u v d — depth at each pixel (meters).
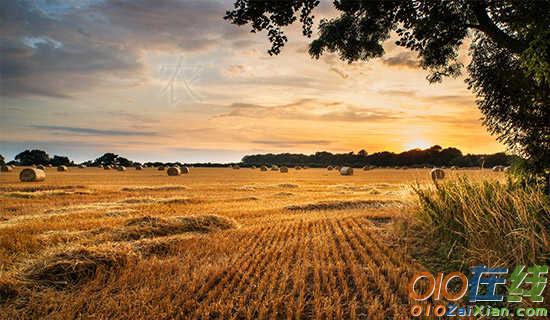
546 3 5.78
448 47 9.20
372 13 7.71
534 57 5.87
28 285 6.31
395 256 7.64
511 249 6.50
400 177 49.09
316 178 47.44
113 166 79.94
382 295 5.82
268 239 9.95
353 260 7.54
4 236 9.85
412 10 7.07
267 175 56.34
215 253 8.44
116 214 14.98
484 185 8.62
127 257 7.55
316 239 9.63
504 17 6.52
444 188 9.67
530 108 7.38
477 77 8.47
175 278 6.64
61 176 48.34
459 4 7.11
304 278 6.44
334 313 5.17
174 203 19.30
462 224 7.76
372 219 13.52
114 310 5.29
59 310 5.43
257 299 5.62
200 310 5.20
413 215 10.57
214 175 55.72
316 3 7.19
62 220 13.03
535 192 7.07
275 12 7.25
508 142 8.05
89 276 6.78
